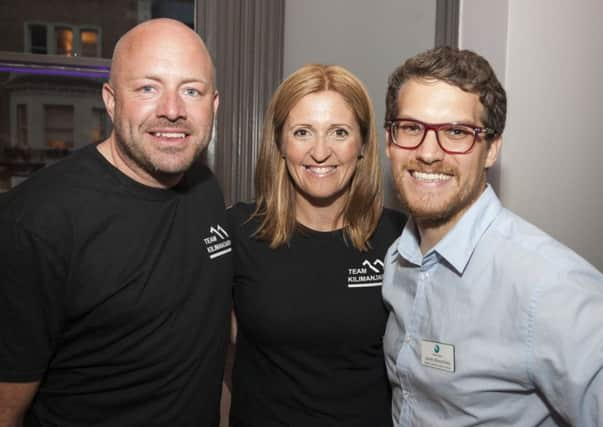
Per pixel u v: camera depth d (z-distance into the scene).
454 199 0.95
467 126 0.93
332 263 1.31
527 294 0.87
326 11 2.11
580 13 2.07
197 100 1.11
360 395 1.29
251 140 2.04
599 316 0.81
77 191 1.05
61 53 2.44
